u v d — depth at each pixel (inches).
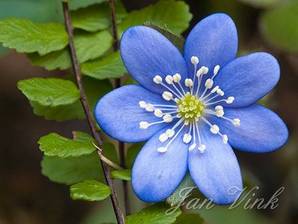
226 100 6.3
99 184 6.3
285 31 8.1
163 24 6.8
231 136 6.3
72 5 6.8
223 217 7.8
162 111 6.4
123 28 6.8
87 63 6.8
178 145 6.4
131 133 6.3
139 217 6.2
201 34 6.2
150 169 6.2
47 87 6.5
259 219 8.0
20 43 6.6
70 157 6.7
